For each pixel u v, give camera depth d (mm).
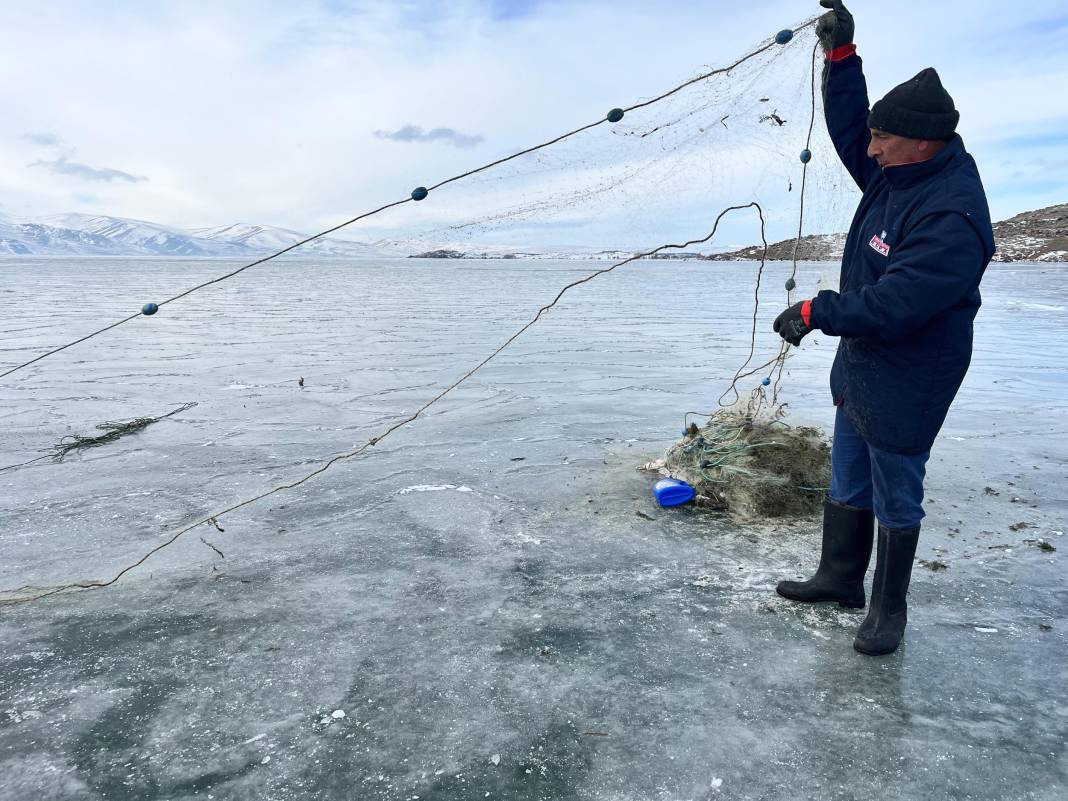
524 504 4293
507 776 2006
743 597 3096
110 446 5699
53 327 14852
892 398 2424
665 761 2062
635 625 2854
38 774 2029
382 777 2006
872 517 2896
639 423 6309
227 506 4344
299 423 6434
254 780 1999
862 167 2809
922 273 2191
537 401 7305
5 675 2535
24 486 4750
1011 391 7848
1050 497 4367
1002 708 2307
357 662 2598
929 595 3102
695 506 4172
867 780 1982
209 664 2594
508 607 3018
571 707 2318
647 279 44000
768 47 3121
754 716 2266
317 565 3473
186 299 24781
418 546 3689
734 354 11000
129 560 3572
